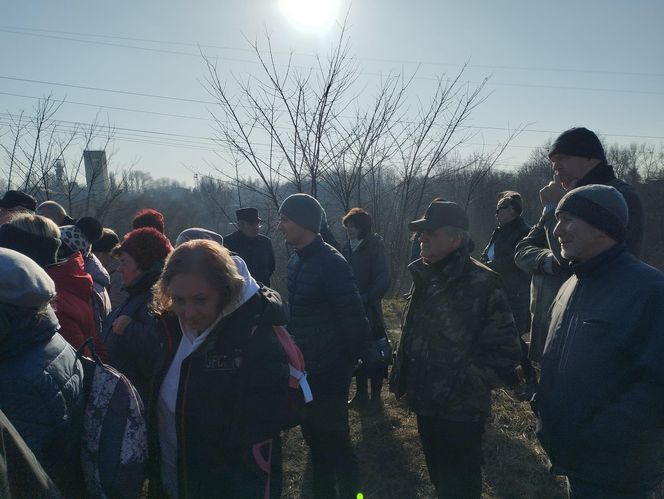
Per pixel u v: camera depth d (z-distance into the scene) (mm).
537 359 3127
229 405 1818
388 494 3346
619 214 1946
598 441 1857
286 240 2861
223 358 1816
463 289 2482
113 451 1775
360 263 4480
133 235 2645
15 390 1572
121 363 2521
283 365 1887
